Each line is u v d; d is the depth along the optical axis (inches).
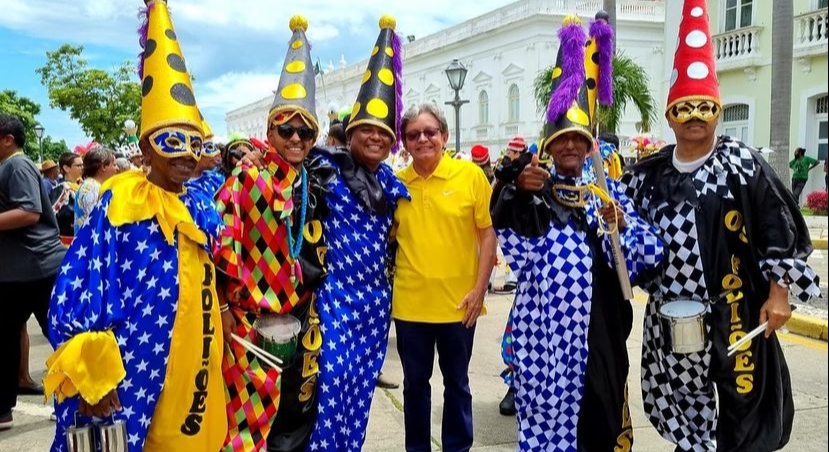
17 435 162.4
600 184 114.3
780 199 108.7
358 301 123.0
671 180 117.6
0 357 162.6
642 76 600.4
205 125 122.0
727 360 112.5
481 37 1202.6
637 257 114.3
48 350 245.4
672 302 115.3
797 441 146.6
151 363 94.9
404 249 131.5
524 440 116.6
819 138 595.8
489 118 1212.5
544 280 113.7
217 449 104.4
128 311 93.1
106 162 200.8
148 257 94.3
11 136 161.5
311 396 119.0
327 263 121.6
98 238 91.6
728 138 116.1
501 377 185.8
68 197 277.4
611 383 114.5
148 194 95.7
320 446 118.0
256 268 114.0
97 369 88.2
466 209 129.6
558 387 113.5
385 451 150.2
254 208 112.5
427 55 1371.8
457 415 136.6
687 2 116.3
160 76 96.8
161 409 97.4
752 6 641.6
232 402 113.3
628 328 120.0
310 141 116.1
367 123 121.6
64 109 1018.1
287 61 119.6
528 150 114.2
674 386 119.6
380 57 128.3
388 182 129.0
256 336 113.4
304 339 117.8
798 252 108.3
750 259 112.5
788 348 220.1
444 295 130.2
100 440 91.0
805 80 594.6
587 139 112.4
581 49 111.9
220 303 111.3
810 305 262.5
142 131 96.5
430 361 135.1
